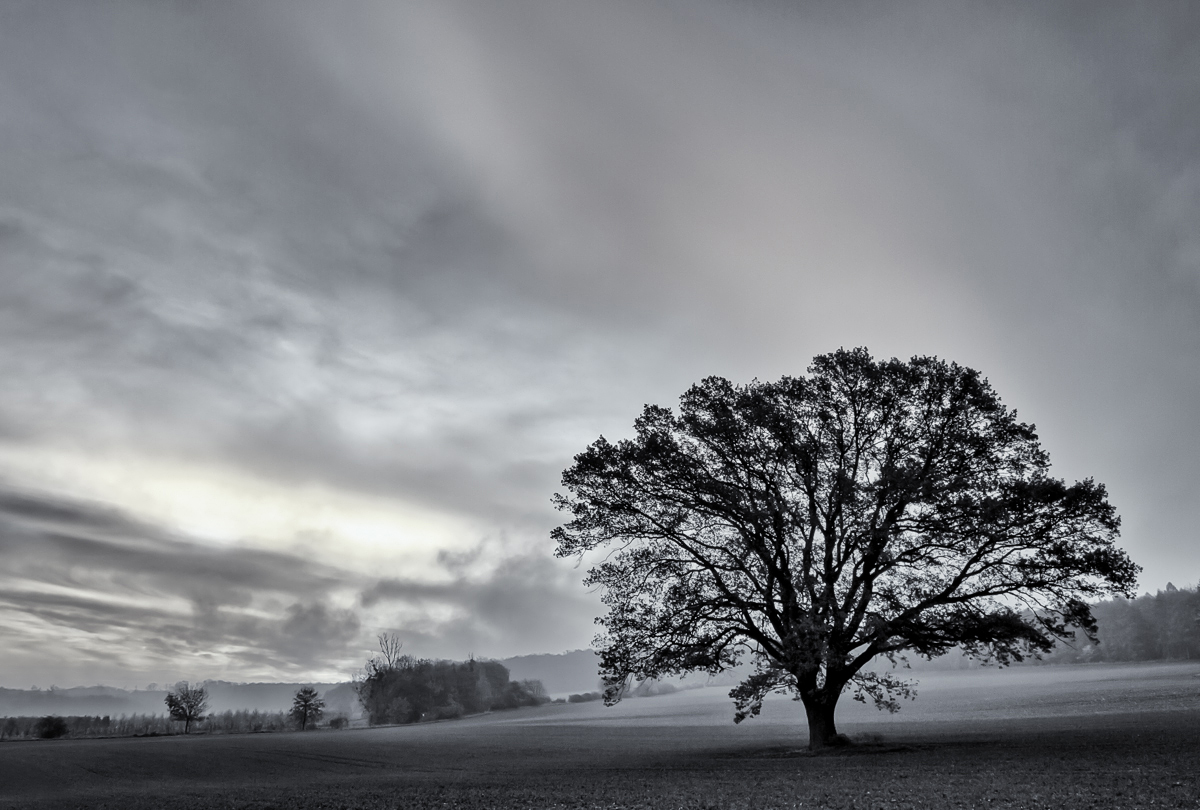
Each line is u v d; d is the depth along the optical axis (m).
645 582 34.41
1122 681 90.56
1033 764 22.91
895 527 30.80
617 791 22.28
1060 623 30.98
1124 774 19.08
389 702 137.50
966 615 29.88
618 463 34.69
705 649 32.66
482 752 53.25
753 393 34.97
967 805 15.66
